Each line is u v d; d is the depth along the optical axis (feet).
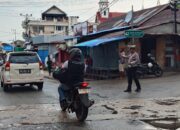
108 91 55.72
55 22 302.45
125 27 93.61
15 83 59.57
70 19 279.49
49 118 34.58
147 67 76.43
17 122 32.94
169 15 92.07
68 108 35.88
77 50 35.60
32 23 293.64
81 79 35.42
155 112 36.35
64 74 35.94
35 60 60.85
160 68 77.25
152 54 87.45
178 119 32.99
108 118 33.86
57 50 127.65
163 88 55.98
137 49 86.07
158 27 85.35
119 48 85.25
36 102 45.73
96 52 93.20
